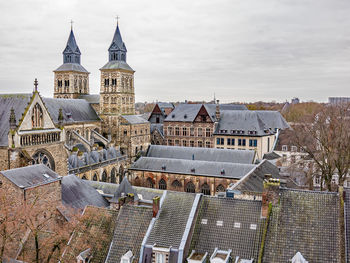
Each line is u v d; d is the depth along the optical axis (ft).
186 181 310.04
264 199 124.98
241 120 433.48
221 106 538.47
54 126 244.42
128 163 393.29
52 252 127.44
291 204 124.47
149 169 323.16
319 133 240.73
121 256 122.83
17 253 136.77
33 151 222.89
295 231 117.60
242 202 131.23
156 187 322.55
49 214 145.18
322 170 214.48
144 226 129.70
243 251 116.98
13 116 211.61
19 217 124.06
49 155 237.86
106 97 428.97
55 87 491.72
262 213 125.08
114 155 339.98
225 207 131.13
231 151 330.34
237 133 424.87
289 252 112.98
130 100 449.06
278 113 452.76
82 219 136.67
